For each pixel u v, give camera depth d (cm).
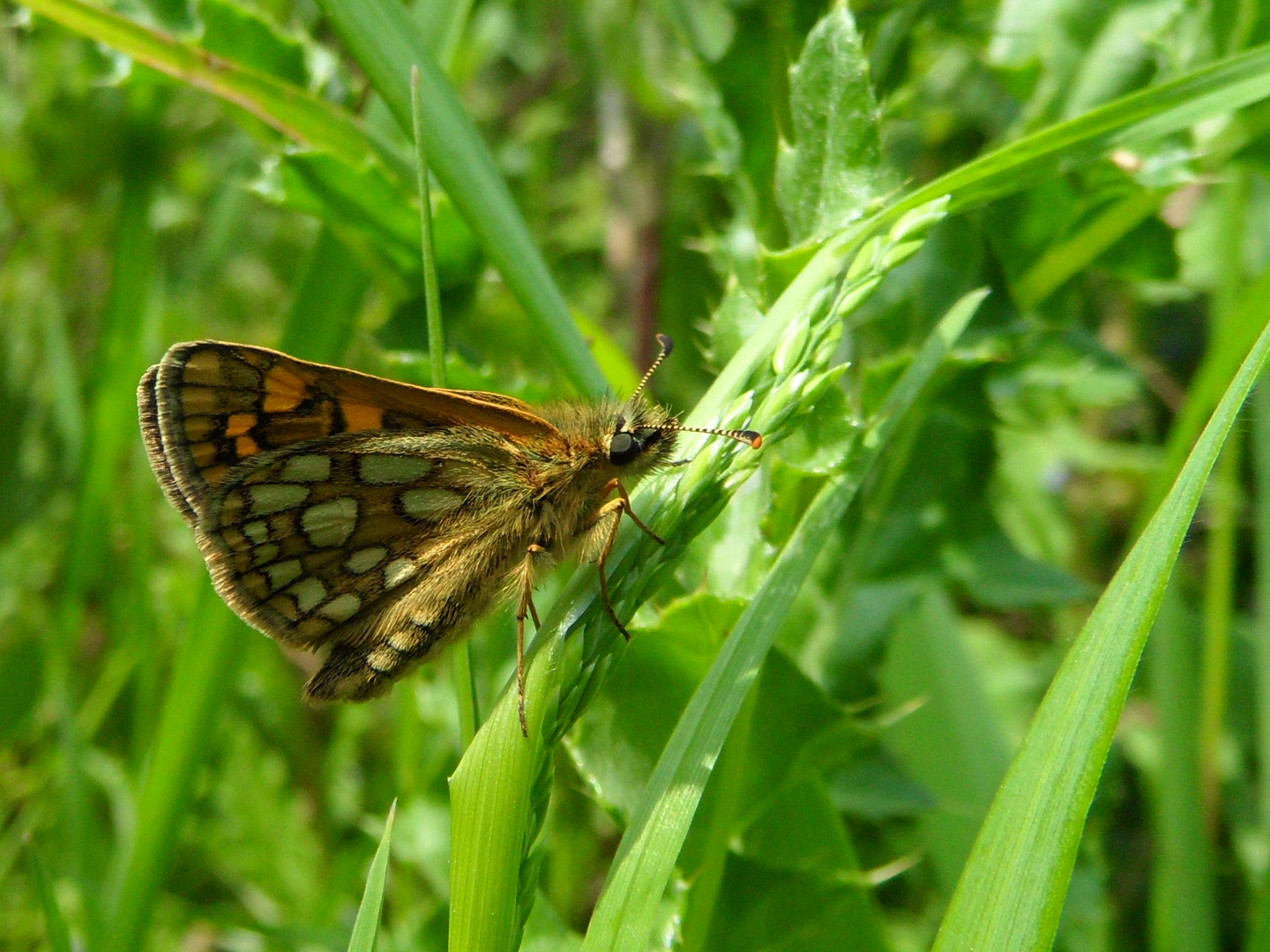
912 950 10
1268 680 9
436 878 10
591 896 11
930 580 9
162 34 9
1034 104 9
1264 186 11
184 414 8
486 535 9
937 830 10
